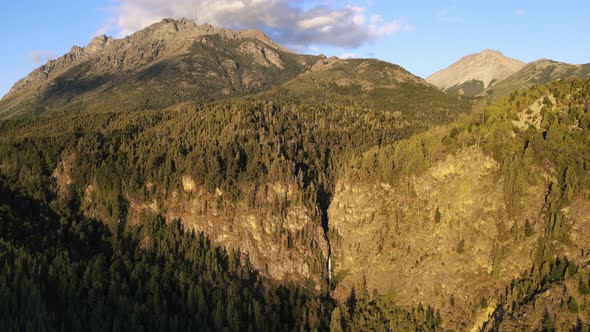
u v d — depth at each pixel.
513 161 169.00
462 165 183.38
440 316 162.62
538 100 183.38
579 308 131.12
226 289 187.62
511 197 163.88
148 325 163.25
